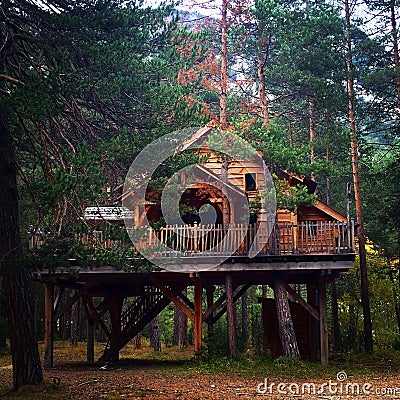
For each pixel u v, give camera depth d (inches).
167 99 556.4
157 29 570.9
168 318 1565.0
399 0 940.0
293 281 842.2
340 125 1011.9
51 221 498.3
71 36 487.2
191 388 533.0
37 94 425.7
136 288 871.1
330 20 914.1
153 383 569.9
